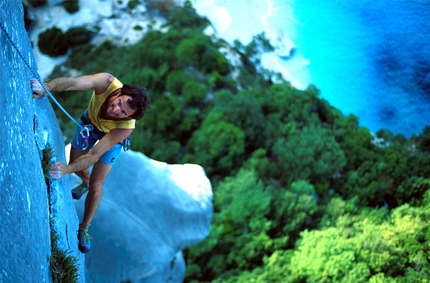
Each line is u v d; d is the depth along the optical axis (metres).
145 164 12.29
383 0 54.25
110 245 10.92
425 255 30.94
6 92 3.73
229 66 45.91
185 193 12.55
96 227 10.87
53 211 5.30
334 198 35.25
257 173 36.97
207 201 12.91
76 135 6.27
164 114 39.84
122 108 5.33
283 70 50.16
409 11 54.59
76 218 7.07
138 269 11.15
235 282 29.17
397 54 53.34
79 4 49.03
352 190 38.69
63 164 5.39
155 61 44.41
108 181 11.60
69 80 5.30
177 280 12.45
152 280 11.41
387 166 40.44
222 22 51.50
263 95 44.38
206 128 38.59
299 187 35.03
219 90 43.41
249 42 50.91
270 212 33.62
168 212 12.15
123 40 48.56
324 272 28.58
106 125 5.71
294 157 37.59
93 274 10.73
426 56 53.00
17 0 4.68
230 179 34.91
